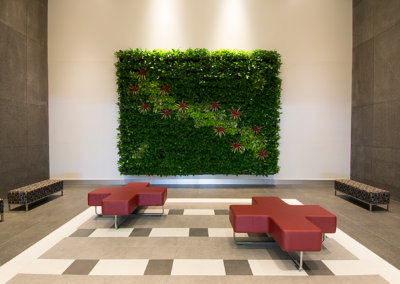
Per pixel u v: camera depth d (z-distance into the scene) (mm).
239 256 2955
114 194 4129
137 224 3986
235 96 6777
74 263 2770
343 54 7180
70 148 7211
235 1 7145
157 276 2520
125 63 6734
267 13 7156
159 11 7145
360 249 3156
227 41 7152
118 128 6859
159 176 7180
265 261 2844
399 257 2955
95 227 3854
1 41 5473
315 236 2619
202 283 2404
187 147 6914
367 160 6492
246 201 5391
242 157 6977
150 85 6770
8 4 5680
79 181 7188
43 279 2463
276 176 7215
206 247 3186
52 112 7172
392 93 5629
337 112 7211
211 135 6906
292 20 7168
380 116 6020
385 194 4695
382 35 5949
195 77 6738
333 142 7227
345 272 2623
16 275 2531
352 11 7160
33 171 6527
